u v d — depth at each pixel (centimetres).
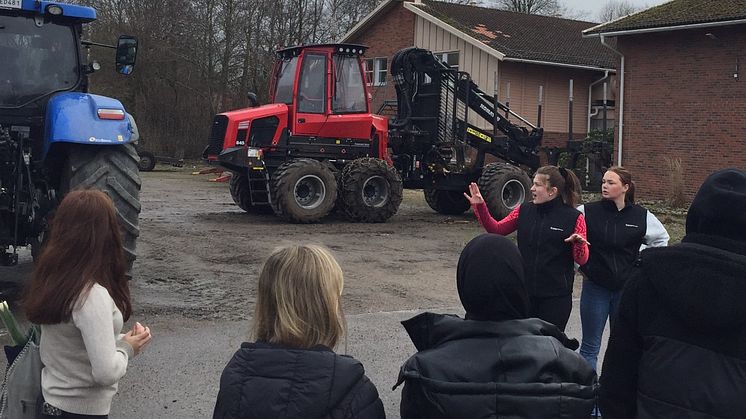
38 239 762
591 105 3028
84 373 297
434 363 252
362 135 1595
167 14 3756
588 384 251
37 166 770
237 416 231
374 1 4194
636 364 260
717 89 2006
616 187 513
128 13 3697
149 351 615
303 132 1540
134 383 540
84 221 297
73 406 296
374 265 1052
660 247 251
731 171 247
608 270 512
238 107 3925
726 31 1977
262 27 3941
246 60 3900
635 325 257
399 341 665
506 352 248
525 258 510
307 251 250
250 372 236
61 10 779
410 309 792
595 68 2934
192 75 3862
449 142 1703
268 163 1523
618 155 2230
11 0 761
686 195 2077
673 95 2100
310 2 4088
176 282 893
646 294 253
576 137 2989
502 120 1791
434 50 3042
